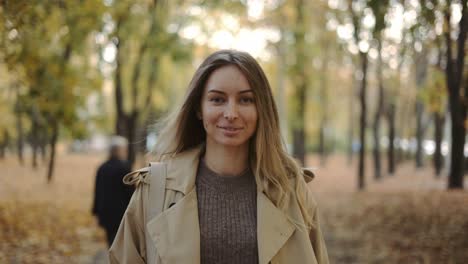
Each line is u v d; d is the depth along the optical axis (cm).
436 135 2186
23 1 732
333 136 5278
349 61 2611
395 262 703
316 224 197
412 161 3725
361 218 1084
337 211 1241
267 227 174
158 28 1375
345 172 3002
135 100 1537
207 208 178
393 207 1151
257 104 179
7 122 2866
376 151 2328
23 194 1415
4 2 716
